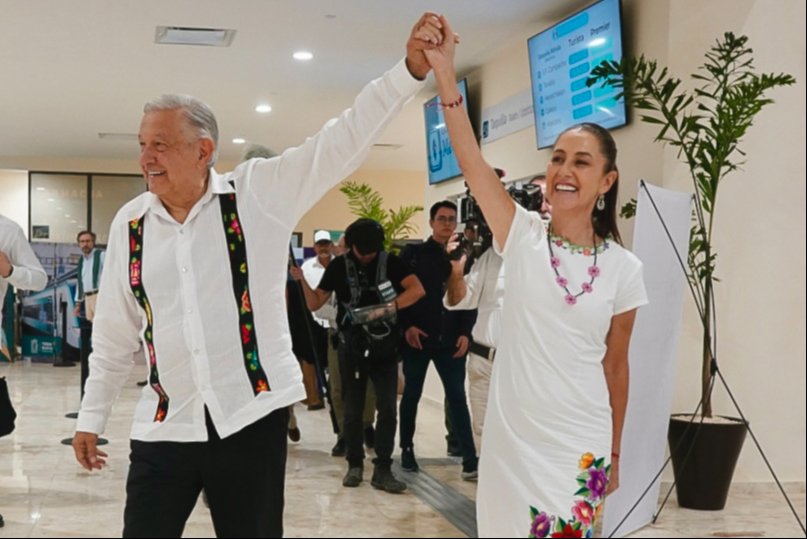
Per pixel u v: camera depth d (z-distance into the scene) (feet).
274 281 7.16
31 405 27.71
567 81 20.80
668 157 17.72
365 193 30.68
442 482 17.53
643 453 14.30
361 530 13.82
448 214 17.30
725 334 17.56
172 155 6.89
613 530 13.70
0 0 21.76
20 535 13.47
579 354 7.20
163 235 7.10
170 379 7.00
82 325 22.80
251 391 6.95
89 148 46.37
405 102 7.33
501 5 21.49
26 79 29.96
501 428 7.19
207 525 13.82
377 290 16.51
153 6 22.11
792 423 17.69
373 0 21.36
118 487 16.87
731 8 17.49
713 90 17.53
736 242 17.56
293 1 21.56
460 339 17.35
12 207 53.16
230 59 27.12
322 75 28.94
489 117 26.43
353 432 17.08
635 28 18.98
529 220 7.54
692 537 14.06
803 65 17.62
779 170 17.66
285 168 7.22
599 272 7.40
